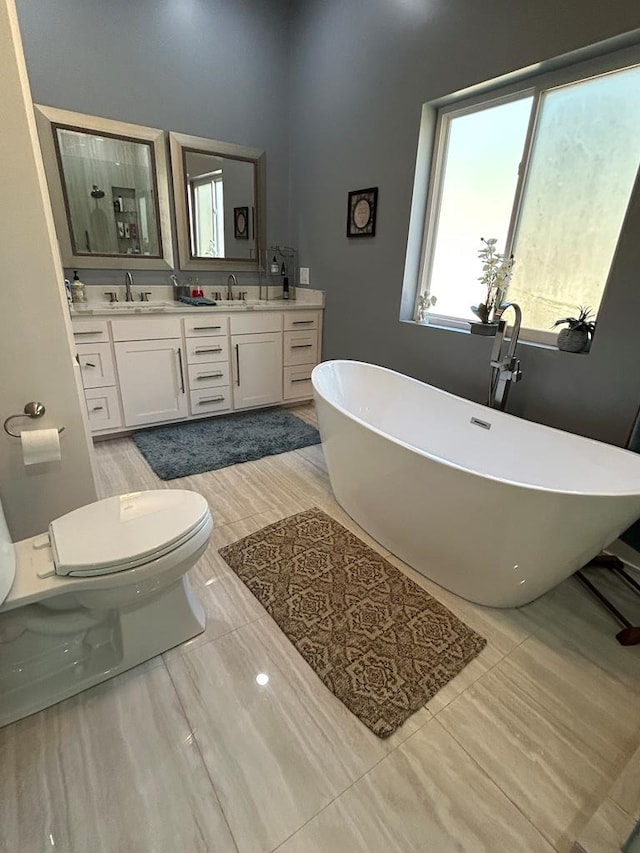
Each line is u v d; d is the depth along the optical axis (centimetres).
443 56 232
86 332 264
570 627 158
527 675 138
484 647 148
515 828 100
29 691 125
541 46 192
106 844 96
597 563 187
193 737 117
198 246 335
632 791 105
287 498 235
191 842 96
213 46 302
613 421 195
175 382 307
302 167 349
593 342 196
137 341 284
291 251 382
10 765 109
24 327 133
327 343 364
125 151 289
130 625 131
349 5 278
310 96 325
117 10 264
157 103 292
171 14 281
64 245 285
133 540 121
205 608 160
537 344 225
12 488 148
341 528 209
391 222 285
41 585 111
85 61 263
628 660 145
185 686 131
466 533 154
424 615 159
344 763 112
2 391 137
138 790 105
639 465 159
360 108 288
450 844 97
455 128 253
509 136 228
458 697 130
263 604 162
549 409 219
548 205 218
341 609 161
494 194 241
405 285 287
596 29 174
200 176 322
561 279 219
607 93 188
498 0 202
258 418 348
